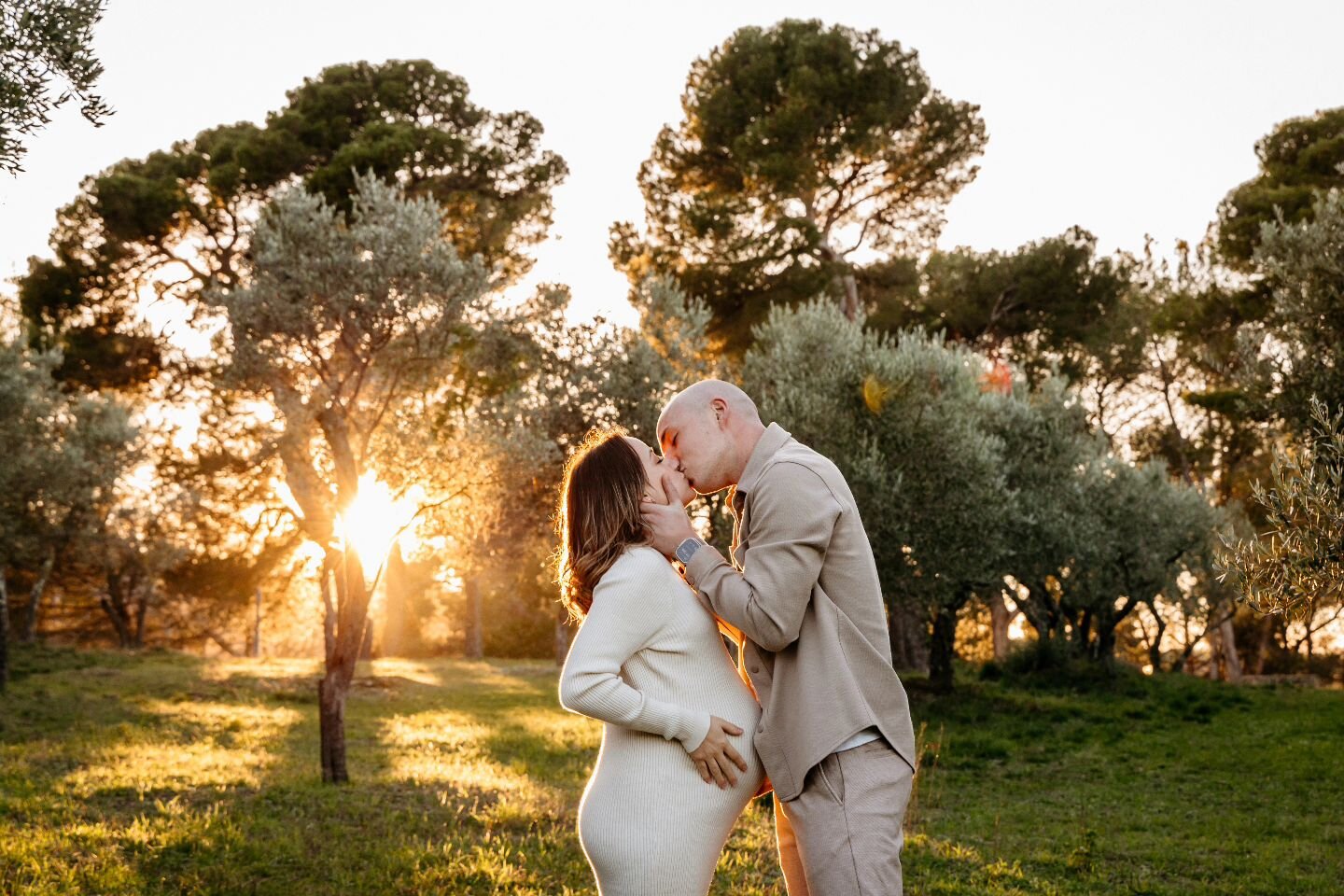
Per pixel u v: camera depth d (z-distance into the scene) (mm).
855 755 2861
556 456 15898
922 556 16641
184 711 17438
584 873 6328
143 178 24016
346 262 9570
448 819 7984
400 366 10273
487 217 25422
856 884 2764
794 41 27469
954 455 16812
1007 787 11875
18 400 18906
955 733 15953
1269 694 20891
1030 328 29531
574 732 15812
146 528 27172
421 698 21812
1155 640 26312
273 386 10078
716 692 2906
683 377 16906
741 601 2822
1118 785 12008
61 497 20281
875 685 2914
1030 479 21984
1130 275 31172
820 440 16531
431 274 9922
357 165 22484
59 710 16484
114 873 5953
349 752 12984
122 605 33688
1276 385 11227
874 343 17750
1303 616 5543
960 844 8109
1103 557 22812
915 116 27703
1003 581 22922
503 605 40562
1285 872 7598
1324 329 11125
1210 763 13266
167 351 25688
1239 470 31875
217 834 6977
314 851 6812
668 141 27984
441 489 10727
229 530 30797
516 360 16375
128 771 10062
